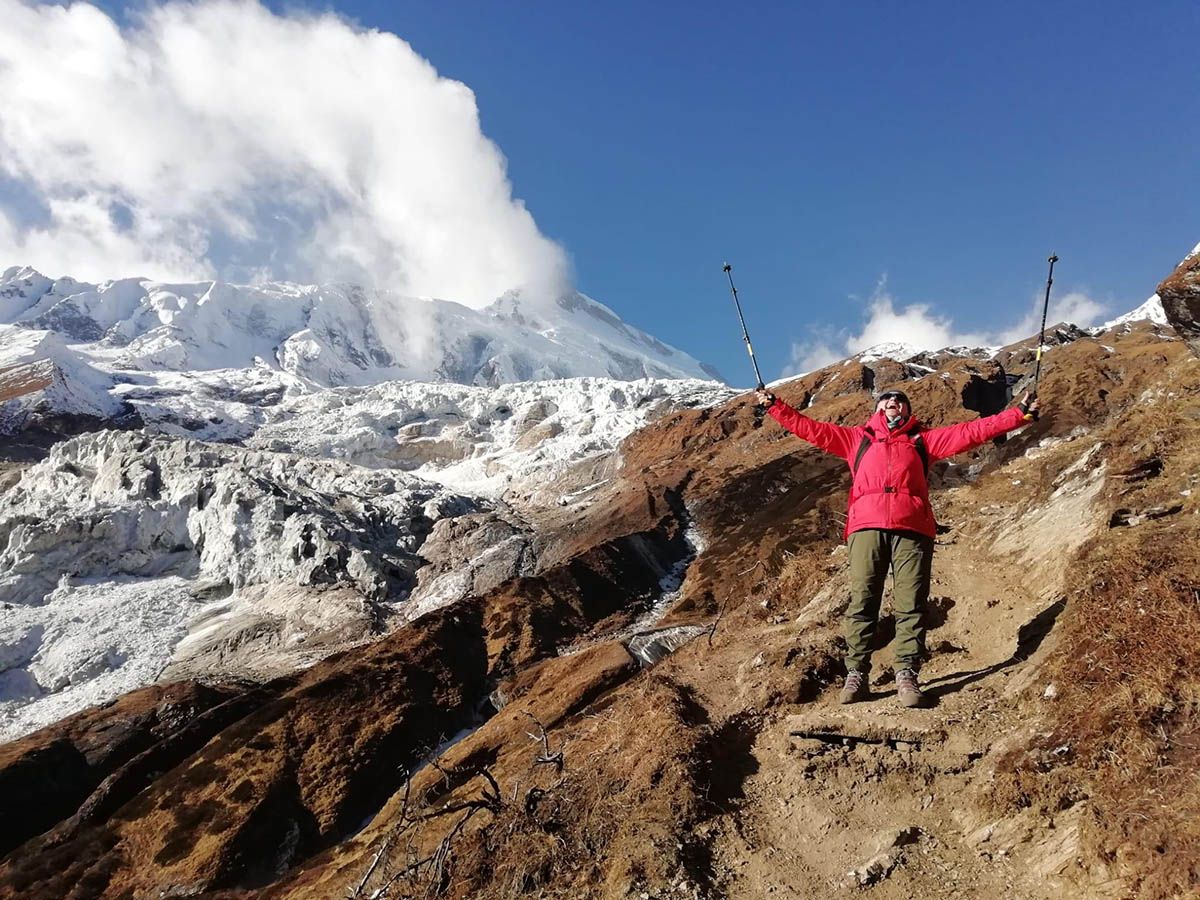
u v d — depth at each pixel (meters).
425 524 101.00
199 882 35.84
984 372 99.44
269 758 43.44
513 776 8.55
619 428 148.38
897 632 6.96
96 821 41.91
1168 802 4.62
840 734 6.67
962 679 7.25
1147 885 4.28
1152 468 8.63
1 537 90.56
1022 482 12.91
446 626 59.41
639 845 5.88
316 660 66.75
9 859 39.44
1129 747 5.12
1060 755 5.53
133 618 79.56
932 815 5.81
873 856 5.45
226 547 89.94
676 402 155.50
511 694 51.47
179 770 43.44
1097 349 83.25
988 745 6.12
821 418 99.81
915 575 6.86
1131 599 6.19
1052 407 68.12
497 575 80.88
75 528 90.19
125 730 51.22
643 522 85.06
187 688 56.53
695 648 10.85
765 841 5.93
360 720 47.00
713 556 73.06
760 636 9.88
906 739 6.45
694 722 7.41
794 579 11.99
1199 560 6.14
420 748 46.34
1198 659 5.30
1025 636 7.44
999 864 5.16
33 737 51.00
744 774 6.75
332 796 41.53
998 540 10.78
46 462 114.31
